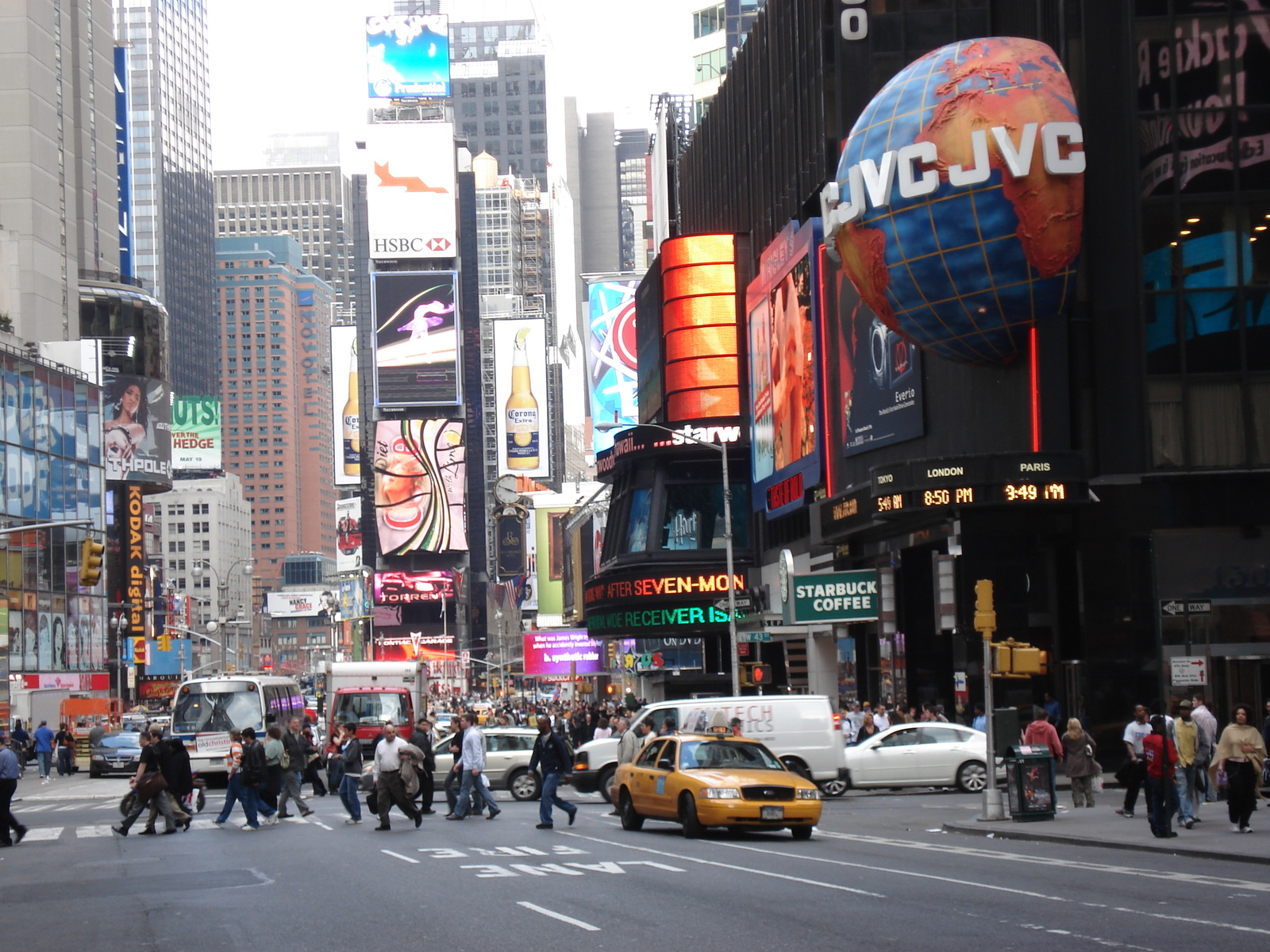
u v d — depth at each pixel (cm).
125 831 2858
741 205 7206
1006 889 1602
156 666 14188
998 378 4022
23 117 12319
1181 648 3684
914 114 3881
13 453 8462
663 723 3347
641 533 7025
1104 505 3731
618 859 2014
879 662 4919
